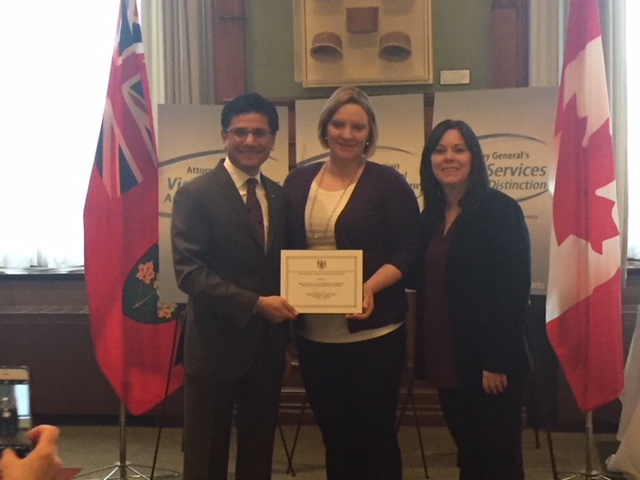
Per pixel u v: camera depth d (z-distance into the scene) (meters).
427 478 3.37
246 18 4.23
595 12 3.06
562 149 3.07
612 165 3.03
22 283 4.34
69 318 4.12
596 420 3.95
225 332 2.23
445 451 3.72
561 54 4.02
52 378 4.14
